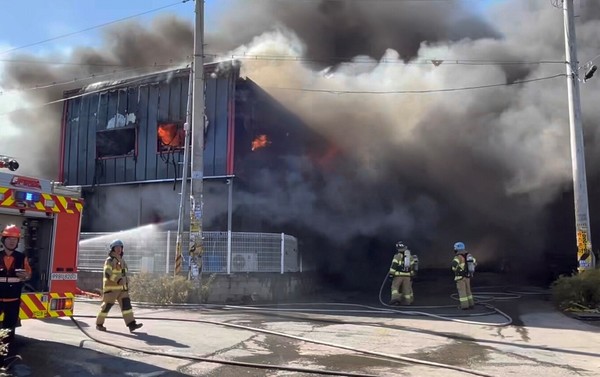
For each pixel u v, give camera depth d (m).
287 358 6.55
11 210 6.41
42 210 6.77
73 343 7.04
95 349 6.73
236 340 7.59
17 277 5.90
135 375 5.64
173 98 17.23
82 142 18.64
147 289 11.97
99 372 5.73
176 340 7.46
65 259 7.07
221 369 5.96
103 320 8.12
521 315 10.76
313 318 10.00
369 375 5.79
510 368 6.24
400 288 13.05
